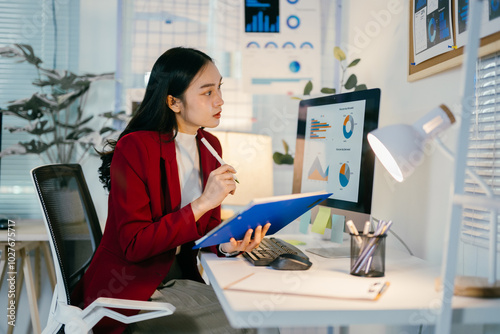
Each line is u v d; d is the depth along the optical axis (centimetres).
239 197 222
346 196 138
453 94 131
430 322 81
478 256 119
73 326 108
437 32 138
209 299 132
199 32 277
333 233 143
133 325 121
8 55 244
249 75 265
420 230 148
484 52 115
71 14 272
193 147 150
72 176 148
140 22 274
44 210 117
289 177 277
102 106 272
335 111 146
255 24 264
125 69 274
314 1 266
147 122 141
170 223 124
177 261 150
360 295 87
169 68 138
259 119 278
